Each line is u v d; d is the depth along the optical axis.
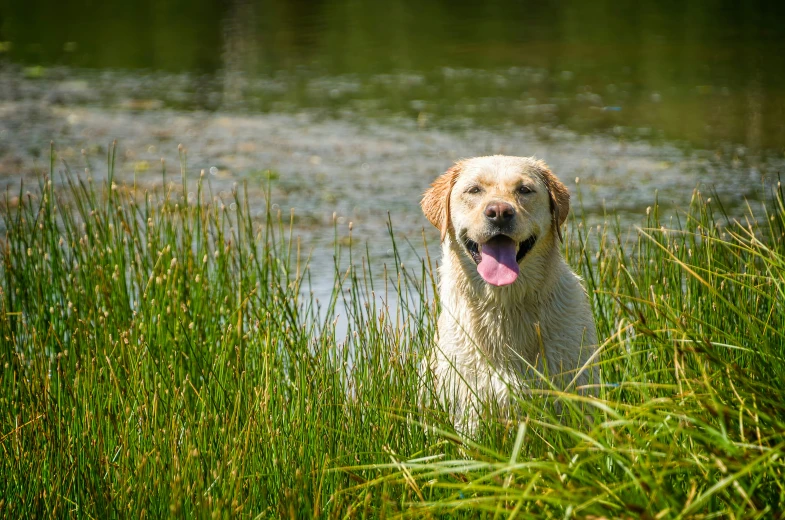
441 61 25.84
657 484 4.06
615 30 29.83
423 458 4.80
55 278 8.39
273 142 17.70
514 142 17.55
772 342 6.07
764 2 34.66
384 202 13.95
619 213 12.85
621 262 7.59
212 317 8.02
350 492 5.26
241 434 5.60
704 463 4.46
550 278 6.14
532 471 4.58
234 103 21.28
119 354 7.02
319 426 5.79
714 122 18.67
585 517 4.05
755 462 3.84
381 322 6.79
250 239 8.45
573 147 17.08
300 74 24.62
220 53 27.61
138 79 23.89
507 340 6.12
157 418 5.81
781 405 4.59
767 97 20.62
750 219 12.03
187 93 22.30
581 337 6.16
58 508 5.43
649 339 5.88
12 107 20.05
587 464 4.64
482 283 6.14
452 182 6.60
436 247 11.78
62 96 21.48
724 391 4.81
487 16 33.28
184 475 5.29
